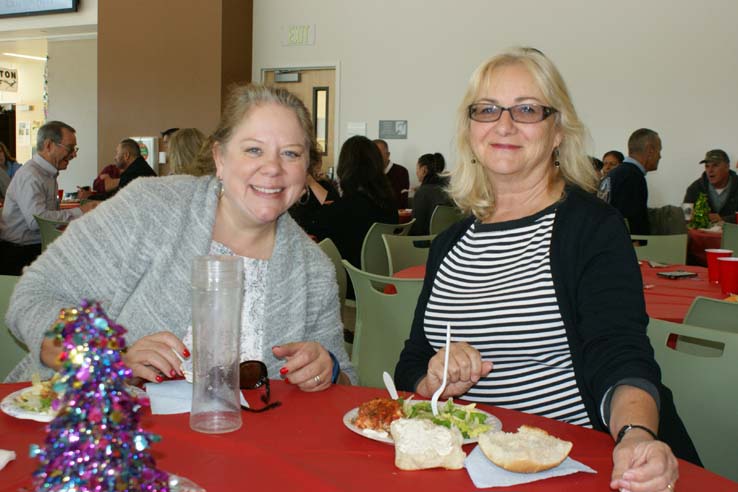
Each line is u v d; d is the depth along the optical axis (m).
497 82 1.51
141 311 1.48
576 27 7.20
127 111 8.86
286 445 0.97
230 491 0.82
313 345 1.28
